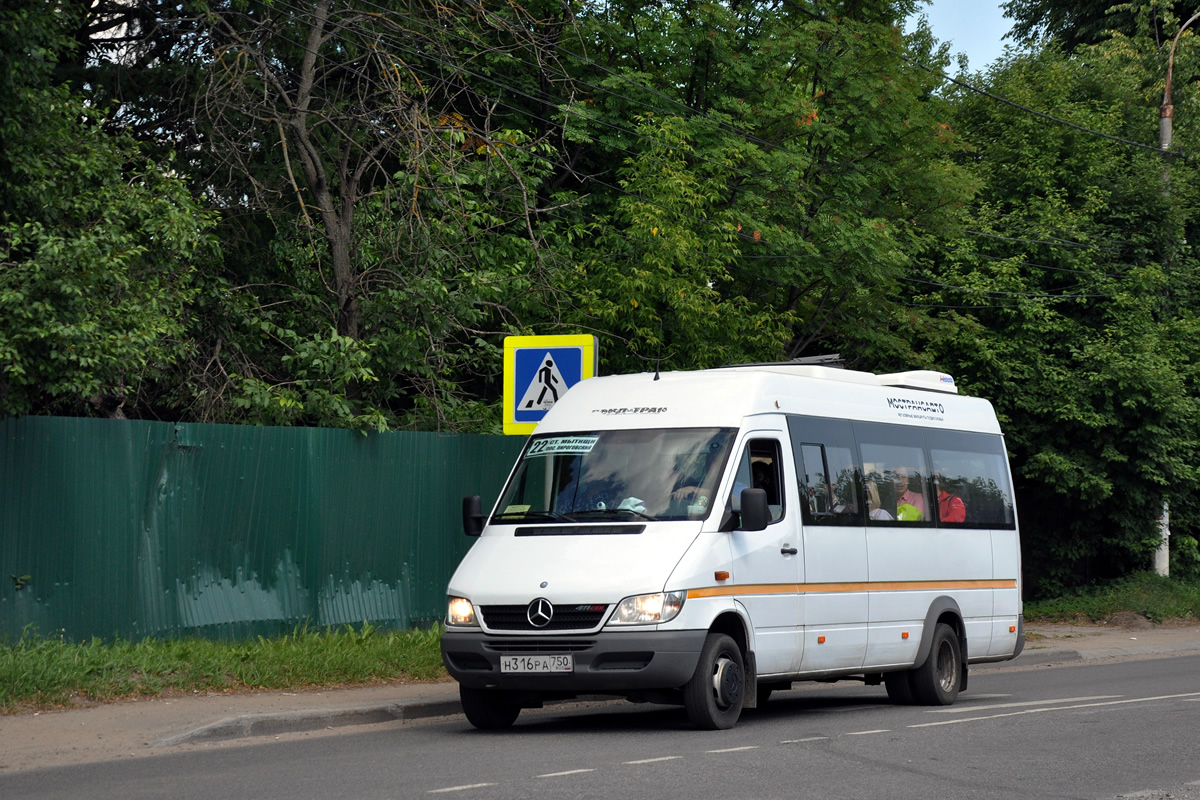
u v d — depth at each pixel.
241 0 23.16
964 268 35.34
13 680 14.09
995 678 22.31
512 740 12.94
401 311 22.95
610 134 30.03
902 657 16.81
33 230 16.53
